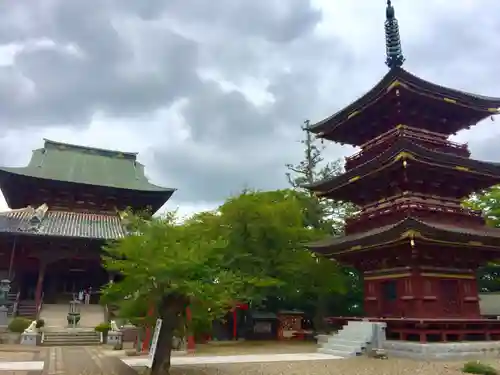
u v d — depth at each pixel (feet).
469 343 82.74
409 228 80.28
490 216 163.73
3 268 152.97
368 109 105.91
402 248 88.69
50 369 65.57
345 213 174.60
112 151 220.43
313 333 131.34
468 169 95.14
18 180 178.70
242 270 117.80
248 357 82.74
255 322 132.36
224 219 124.36
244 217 124.67
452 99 101.30
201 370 65.10
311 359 79.56
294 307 147.43
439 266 92.17
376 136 112.68
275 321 134.10
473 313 92.58
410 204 93.56
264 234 124.36
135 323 67.77
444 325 84.07
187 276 58.80
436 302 88.79
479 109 104.58
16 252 153.58
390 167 93.04
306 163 198.80
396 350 83.71
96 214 184.96
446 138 107.24
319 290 128.88
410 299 88.43
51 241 151.53
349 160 113.09
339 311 148.97
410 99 100.17
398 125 103.35
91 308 148.97
